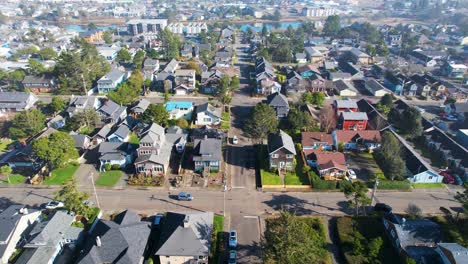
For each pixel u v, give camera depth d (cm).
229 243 4800
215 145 6781
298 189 6216
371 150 7425
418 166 6475
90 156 7256
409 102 10706
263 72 11594
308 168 6606
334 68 13700
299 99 10144
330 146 7469
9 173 6625
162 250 4297
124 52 14425
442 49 16825
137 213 5459
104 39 18450
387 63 14200
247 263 4562
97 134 7712
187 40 19300
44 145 6200
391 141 6850
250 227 5231
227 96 9950
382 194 6091
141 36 19562
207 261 4384
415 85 11188
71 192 5203
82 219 5269
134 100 10275
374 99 10862
